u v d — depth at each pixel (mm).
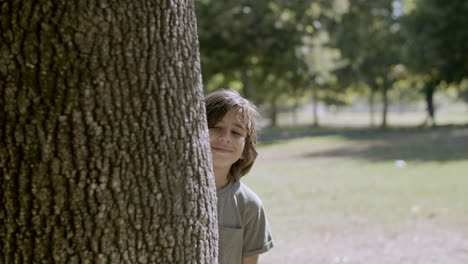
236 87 28750
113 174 1582
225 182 2566
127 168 1604
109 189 1581
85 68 1528
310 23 24688
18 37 1492
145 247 1650
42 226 1545
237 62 25203
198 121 1814
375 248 6273
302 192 10062
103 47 1543
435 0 29312
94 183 1561
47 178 1531
